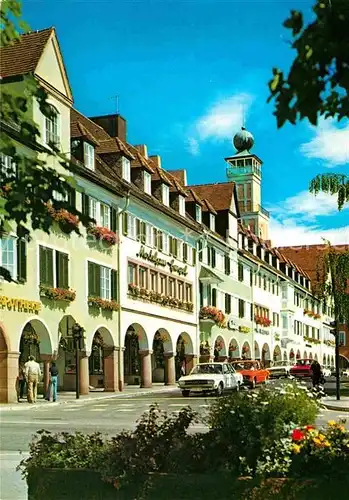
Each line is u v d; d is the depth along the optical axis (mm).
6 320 31859
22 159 6652
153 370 58406
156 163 60469
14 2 6824
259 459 7539
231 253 67125
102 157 46000
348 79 4957
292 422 7871
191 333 55812
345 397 34625
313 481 7105
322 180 23688
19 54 36156
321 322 109750
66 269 37312
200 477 7414
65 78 37750
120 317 43375
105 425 21109
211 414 8125
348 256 31922
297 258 115188
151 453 7793
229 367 40781
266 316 81000
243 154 115750
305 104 4949
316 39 4871
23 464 8258
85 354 39062
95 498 7664
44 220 6820
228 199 67438
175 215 52656
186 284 55688
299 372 52406
